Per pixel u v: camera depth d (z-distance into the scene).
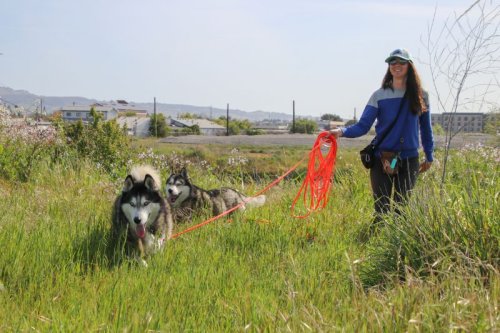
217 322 3.85
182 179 8.31
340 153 11.74
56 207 7.33
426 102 6.53
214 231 6.70
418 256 4.86
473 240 4.71
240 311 3.97
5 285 4.61
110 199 8.48
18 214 6.48
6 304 4.13
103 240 5.82
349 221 7.13
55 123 13.64
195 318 3.95
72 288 4.47
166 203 6.62
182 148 30.16
